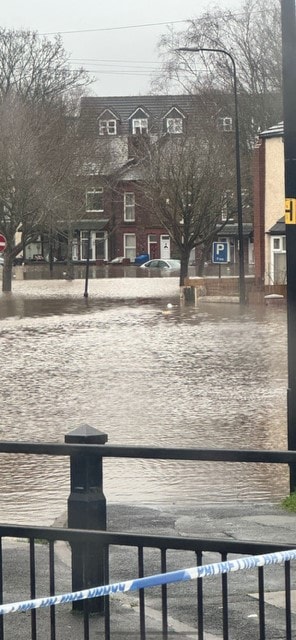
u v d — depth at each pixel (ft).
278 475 48.32
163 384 78.38
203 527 36.29
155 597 28.27
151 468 50.52
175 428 59.00
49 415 64.23
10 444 23.16
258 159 196.13
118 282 253.85
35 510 41.45
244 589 28.55
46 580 29.58
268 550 18.99
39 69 257.55
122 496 43.55
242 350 101.45
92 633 25.18
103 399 71.05
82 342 111.14
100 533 20.36
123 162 333.21
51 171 227.61
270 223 194.90
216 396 71.87
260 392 73.61
